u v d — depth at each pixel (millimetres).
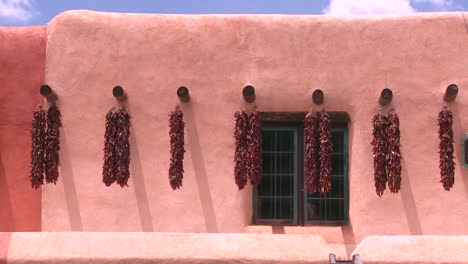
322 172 6770
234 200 7285
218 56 7434
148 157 7363
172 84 7426
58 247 6098
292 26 7426
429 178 7184
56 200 7340
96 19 7527
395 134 6754
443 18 7340
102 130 7414
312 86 7352
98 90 7445
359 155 7234
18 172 7453
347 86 7328
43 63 7547
